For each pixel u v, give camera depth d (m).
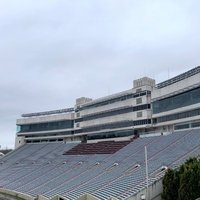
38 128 96.94
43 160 79.81
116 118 73.75
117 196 38.38
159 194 35.88
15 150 97.06
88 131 82.31
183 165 32.38
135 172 46.75
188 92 55.97
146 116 66.44
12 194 60.91
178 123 59.44
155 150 54.16
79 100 89.69
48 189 55.09
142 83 70.06
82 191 46.91
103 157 64.25
